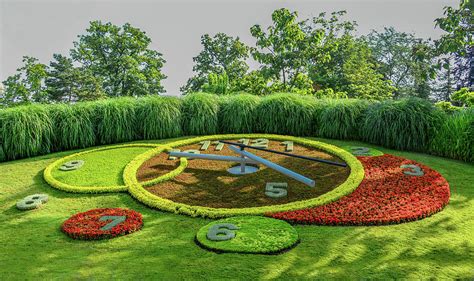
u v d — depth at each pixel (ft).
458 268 13.55
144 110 35.19
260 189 21.63
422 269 13.52
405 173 23.65
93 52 92.63
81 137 32.63
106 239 16.37
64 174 25.25
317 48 55.57
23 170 26.89
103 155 29.35
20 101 75.41
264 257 14.39
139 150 30.40
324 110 34.42
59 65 99.09
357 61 76.84
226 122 36.68
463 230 16.44
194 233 16.71
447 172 24.61
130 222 17.52
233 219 17.52
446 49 25.40
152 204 19.65
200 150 30.42
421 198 19.58
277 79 58.18
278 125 35.58
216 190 21.70
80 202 20.88
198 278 13.26
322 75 74.79
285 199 20.18
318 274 13.32
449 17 24.90
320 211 18.15
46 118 31.63
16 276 13.75
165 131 34.99
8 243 16.38
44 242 16.33
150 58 93.61
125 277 13.46
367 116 31.86
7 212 19.86
